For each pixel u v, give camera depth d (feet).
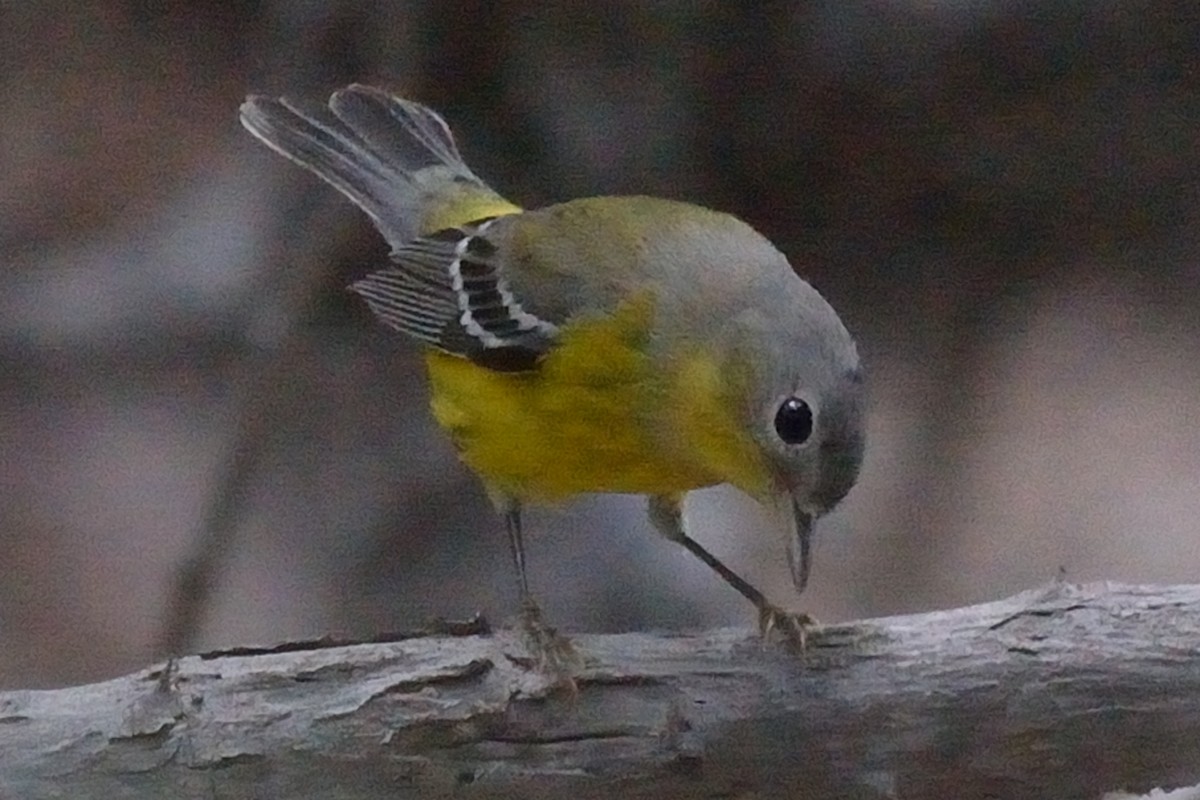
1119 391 48.44
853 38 48.91
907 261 52.44
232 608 39.60
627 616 39.45
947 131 50.78
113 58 53.52
